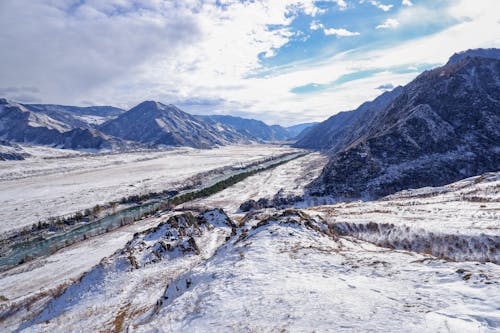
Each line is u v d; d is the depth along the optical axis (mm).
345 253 25031
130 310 28781
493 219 34406
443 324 12047
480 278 15742
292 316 14656
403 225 37906
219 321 15805
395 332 11922
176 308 19766
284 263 23578
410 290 15977
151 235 49812
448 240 32375
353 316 13703
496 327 11430
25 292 44812
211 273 24531
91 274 37406
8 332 31984
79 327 27500
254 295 18188
